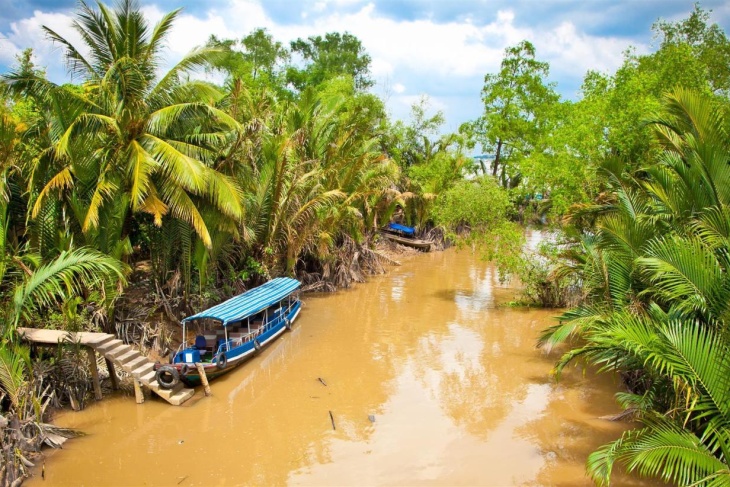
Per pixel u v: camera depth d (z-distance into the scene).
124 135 14.34
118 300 15.62
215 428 12.08
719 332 8.71
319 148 27.48
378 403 13.57
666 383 9.95
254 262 21.20
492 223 24.17
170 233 16.81
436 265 34.72
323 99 30.52
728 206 11.03
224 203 15.54
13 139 13.70
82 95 15.44
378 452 11.15
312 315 22.12
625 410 12.59
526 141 50.88
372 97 39.91
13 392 10.34
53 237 13.80
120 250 14.41
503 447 11.37
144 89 14.80
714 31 27.45
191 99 15.91
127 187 14.44
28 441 10.20
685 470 7.36
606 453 8.39
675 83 20.50
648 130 18.70
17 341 11.27
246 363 16.25
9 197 13.95
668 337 8.52
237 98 19.56
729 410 7.75
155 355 15.16
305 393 14.12
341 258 27.95
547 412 13.09
